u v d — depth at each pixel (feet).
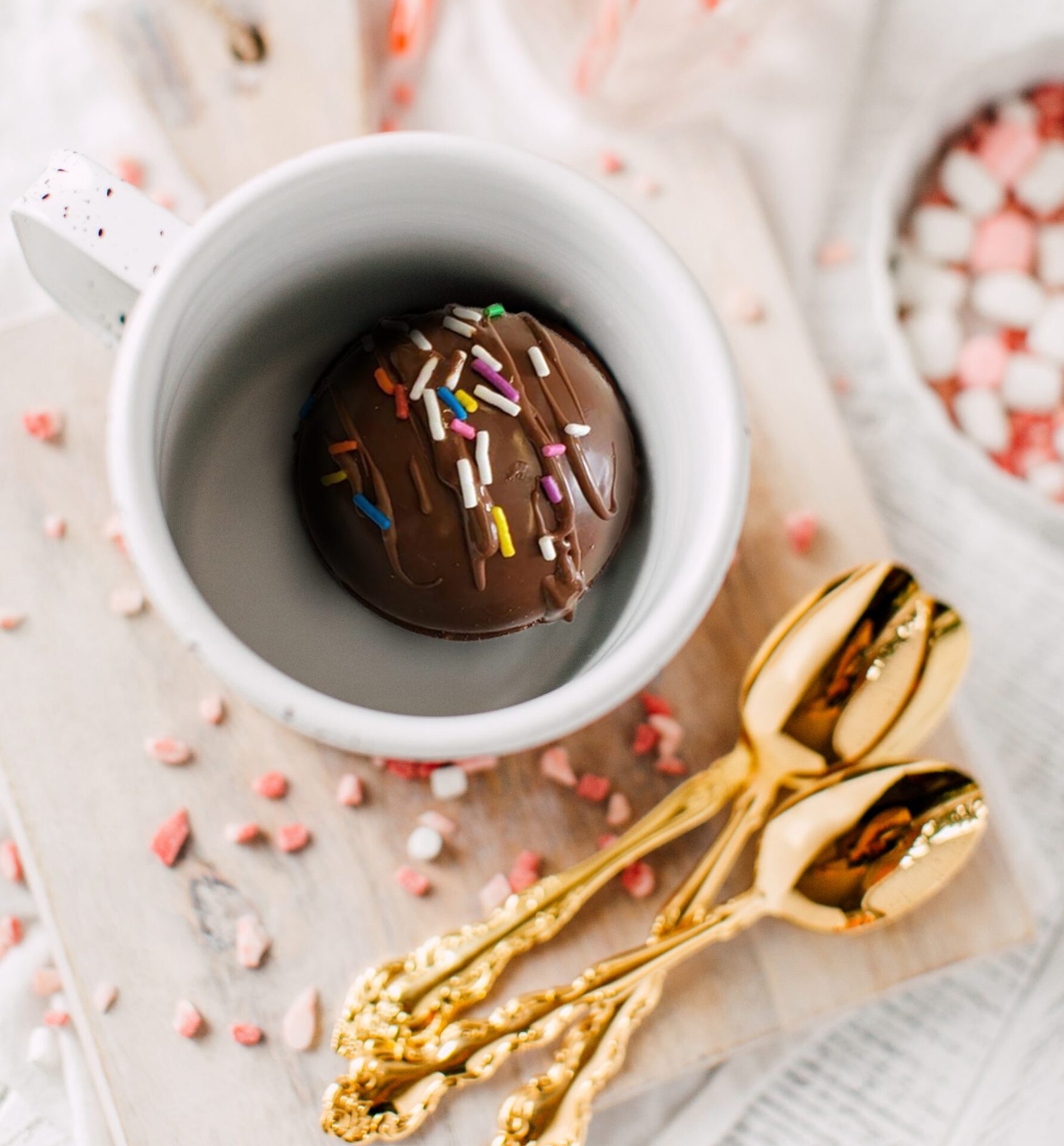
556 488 1.04
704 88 1.40
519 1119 1.14
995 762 1.32
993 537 1.41
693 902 1.17
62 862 1.17
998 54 1.38
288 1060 1.16
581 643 1.09
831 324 1.43
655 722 1.20
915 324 1.42
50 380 1.22
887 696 1.22
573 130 1.40
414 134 1.02
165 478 1.01
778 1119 1.32
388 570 1.05
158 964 1.16
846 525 1.24
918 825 1.20
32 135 1.40
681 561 0.99
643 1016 1.16
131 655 1.19
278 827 1.18
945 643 1.23
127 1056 1.15
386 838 1.18
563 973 1.18
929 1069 1.33
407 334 1.08
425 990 1.15
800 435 1.25
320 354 1.12
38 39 1.40
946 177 1.44
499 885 1.18
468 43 1.41
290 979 1.17
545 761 1.19
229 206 0.99
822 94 1.41
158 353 0.98
